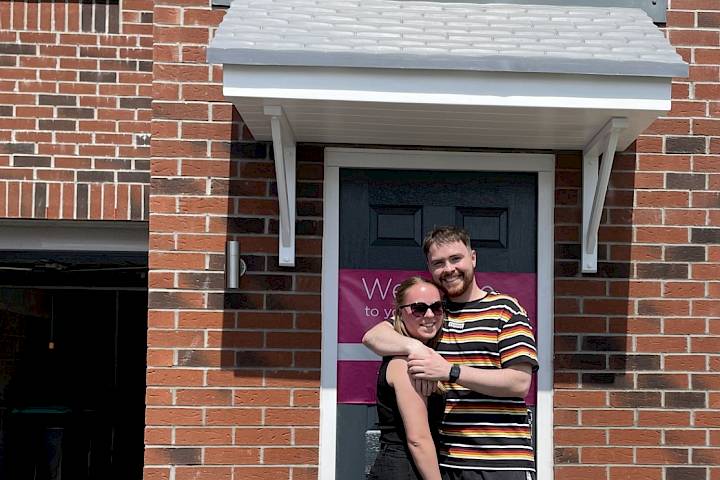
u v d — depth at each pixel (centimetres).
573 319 514
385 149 518
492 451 408
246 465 499
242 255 508
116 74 639
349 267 519
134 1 643
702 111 525
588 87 438
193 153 511
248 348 504
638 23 488
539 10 502
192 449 498
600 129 478
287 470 500
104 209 630
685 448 509
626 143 505
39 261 691
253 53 427
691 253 519
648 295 516
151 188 508
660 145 523
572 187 521
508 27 474
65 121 635
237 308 506
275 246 510
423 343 414
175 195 509
